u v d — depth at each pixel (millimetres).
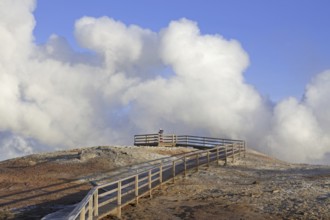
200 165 36844
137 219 19875
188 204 23750
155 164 37125
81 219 13844
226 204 23703
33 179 33094
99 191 28156
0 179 33344
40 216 21219
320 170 37281
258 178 33156
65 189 29234
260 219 20344
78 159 40469
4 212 22031
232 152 43219
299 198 24500
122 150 43125
